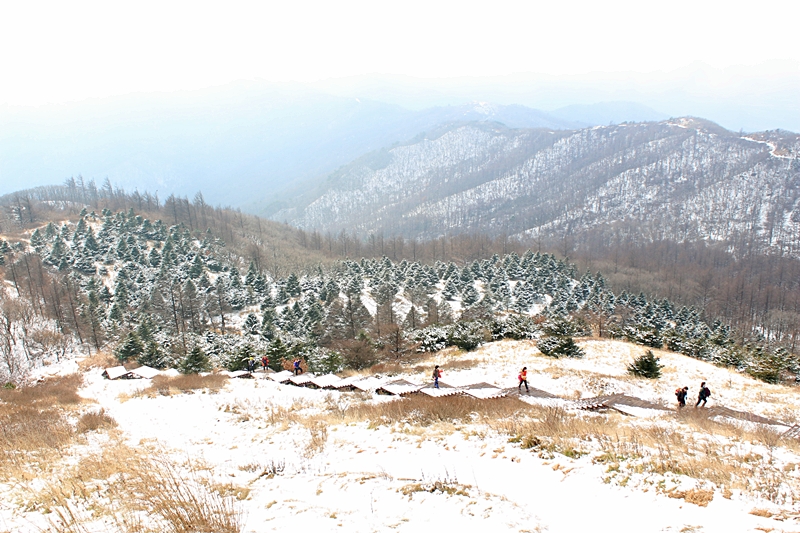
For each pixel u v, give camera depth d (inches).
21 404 999.6
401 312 3292.3
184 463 489.1
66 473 439.2
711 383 1285.7
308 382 1181.7
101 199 6845.5
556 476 366.9
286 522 280.7
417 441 514.9
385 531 263.0
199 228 5841.5
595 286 4013.3
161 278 3590.1
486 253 6299.2
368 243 7500.0
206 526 268.4
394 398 886.4
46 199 7017.7
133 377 1596.9
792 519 271.9
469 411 671.8
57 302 2982.3
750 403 1088.2
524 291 3873.0
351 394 993.5
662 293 5123.0
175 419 809.5
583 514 290.4
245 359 1654.8
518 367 1333.7
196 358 1635.1
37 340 2696.9
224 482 390.3
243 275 4493.1
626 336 1844.2
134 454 533.3
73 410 911.7
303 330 2549.2
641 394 1094.4
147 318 2679.6
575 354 1476.4
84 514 313.7
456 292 3838.6
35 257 3654.0
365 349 1686.8
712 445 483.5
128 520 286.4
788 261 6254.9
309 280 3966.5
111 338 2642.7
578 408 743.7
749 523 269.9
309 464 454.0
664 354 1603.1
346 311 2546.8
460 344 1728.6
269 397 989.8
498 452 442.6
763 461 423.2
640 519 281.6
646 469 370.9
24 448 549.3
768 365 1503.4
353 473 399.2
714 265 6619.1
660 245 7593.5
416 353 1801.2
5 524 300.5
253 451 550.6
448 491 331.6
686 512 289.9
